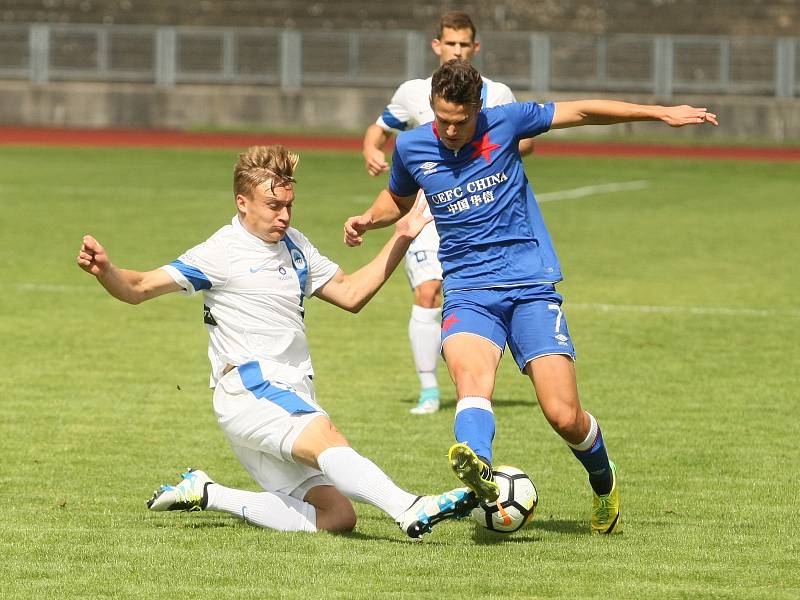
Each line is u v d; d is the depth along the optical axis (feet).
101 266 50.37
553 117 56.54
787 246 176.14
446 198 55.98
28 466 69.21
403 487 65.05
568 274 150.51
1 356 101.71
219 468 69.51
